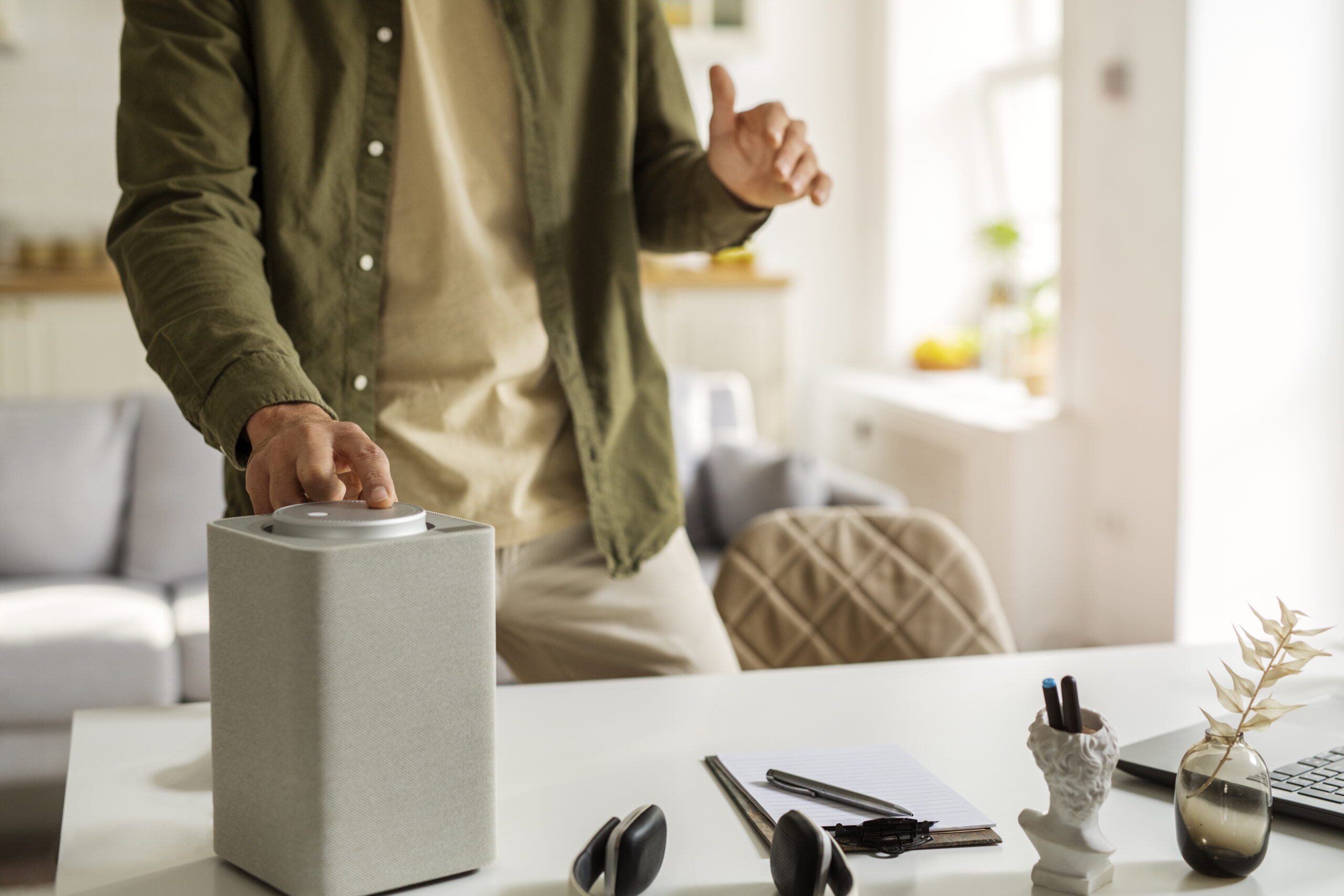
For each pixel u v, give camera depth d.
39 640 2.43
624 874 0.60
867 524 1.48
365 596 0.60
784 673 1.05
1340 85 3.00
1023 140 4.69
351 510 0.64
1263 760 0.72
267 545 0.60
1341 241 3.04
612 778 0.80
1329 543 3.10
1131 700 0.98
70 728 2.44
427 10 1.15
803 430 5.27
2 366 4.14
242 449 0.77
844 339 5.24
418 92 1.12
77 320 4.20
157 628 2.53
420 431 1.16
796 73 5.04
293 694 0.60
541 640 1.23
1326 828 0.72
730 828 0.71
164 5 1.04
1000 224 4.46
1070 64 3.44
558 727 0.90
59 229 4.54
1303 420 3.06
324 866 0.60
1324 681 1.06
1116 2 3.19
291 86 1.08
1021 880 0.64
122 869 0.66
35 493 2.90
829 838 0.61
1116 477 3.32
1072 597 3.52
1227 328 3.00
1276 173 2.99
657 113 1.34
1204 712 0.67
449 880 0.64
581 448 1.21
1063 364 3.57
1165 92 3.00
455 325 1.16
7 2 4.34
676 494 1.29
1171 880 0.65
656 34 1.33
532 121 1.19
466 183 1.18
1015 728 0.90
